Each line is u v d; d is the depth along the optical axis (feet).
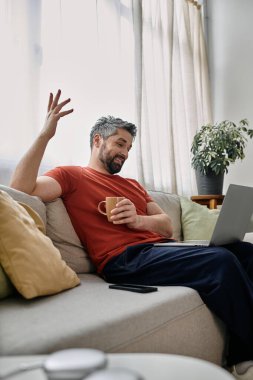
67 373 1.37
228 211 4.80
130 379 1.26
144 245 5.16
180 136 10.66
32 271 3.57
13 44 6.38
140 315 3.20
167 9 10.52
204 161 9.98
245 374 3.96
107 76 8.43
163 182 9.92
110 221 5.28
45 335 2.56
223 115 12.41
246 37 12.10
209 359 4.08
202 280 4.30
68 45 7.50
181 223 8.29
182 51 11.27
